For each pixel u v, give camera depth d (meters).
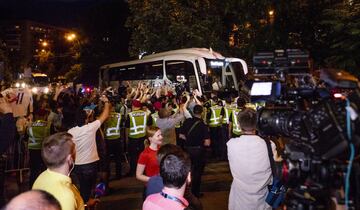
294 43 20.28
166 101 12.13
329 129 2.35
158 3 22.66
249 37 21.41
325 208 2.69
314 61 18.22
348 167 2.35
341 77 2.50
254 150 4.16
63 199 3.33
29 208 2.05
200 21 22.50
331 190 2.56
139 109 10.26
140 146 10.27
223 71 18.47
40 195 2.11
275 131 3.05
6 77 47.81
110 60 40.88
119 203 8.14
